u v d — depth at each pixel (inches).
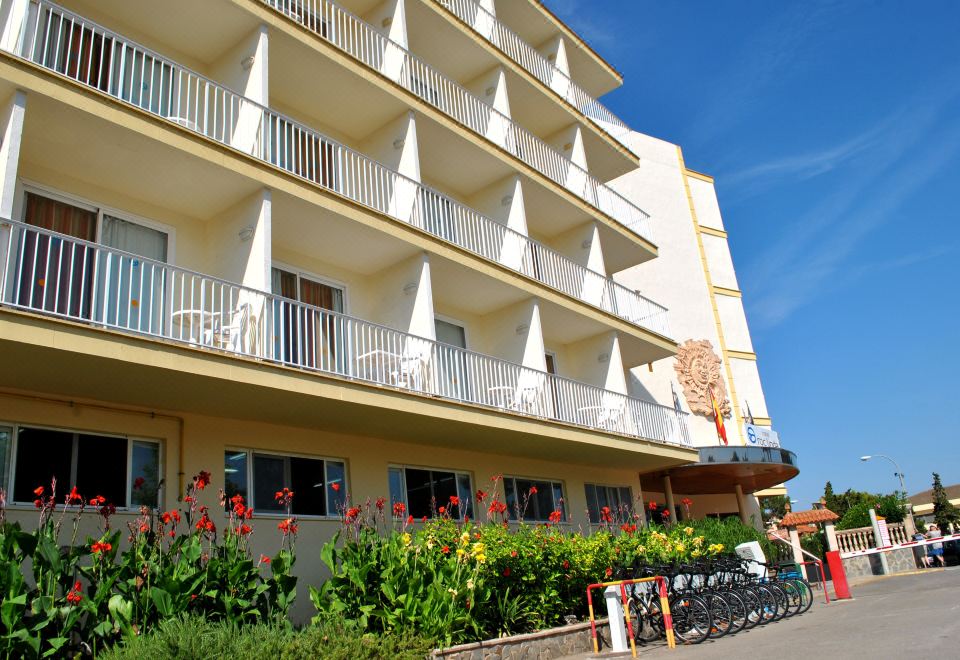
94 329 371.9
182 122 479.5
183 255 515.2
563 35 967.6
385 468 583.5
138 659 294.7
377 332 585.6
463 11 828.0
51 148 440.1
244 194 505.7
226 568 370.3
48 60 482.9
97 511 415.8
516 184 768.9
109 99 426.6
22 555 329.4
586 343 850.8
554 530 561.6
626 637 454.9
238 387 434.0
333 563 418.0
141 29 550.6
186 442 462.6
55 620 320.5
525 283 706.8
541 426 637.3
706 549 653.9
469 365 624.4
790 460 966.4
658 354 933.2
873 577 883.4
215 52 578.6
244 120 535.8
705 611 464.1
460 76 834.8
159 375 402.6
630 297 898.7
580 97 959.6
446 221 725.9
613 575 523.2
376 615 398.6
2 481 388.8
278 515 499.2
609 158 999.6
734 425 1221.1
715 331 1264.8
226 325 494.3
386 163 667.4
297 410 488.4
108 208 482.6
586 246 876.0
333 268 617.9
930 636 365.1
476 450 669.3
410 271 615.5
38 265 438.3
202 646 304.2
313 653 332.2
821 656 343.6
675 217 1299.2
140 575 349.4
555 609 498.3
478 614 441.7
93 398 426.6
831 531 929.5
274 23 558.3
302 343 578.2
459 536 474.3
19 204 439.2
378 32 661.3
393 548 427.2
